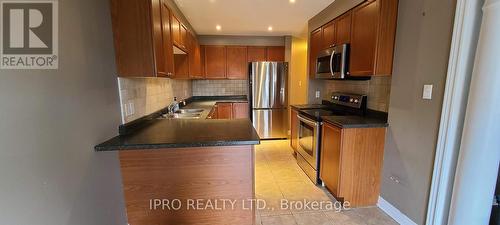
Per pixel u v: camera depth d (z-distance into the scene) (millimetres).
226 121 2203
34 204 918
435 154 1611
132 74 1658
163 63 1890
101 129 1435
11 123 825
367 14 2096
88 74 1299
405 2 1824
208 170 1688
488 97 1332
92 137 1334
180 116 2852
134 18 1603
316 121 2559
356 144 2102
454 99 1476
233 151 1676
